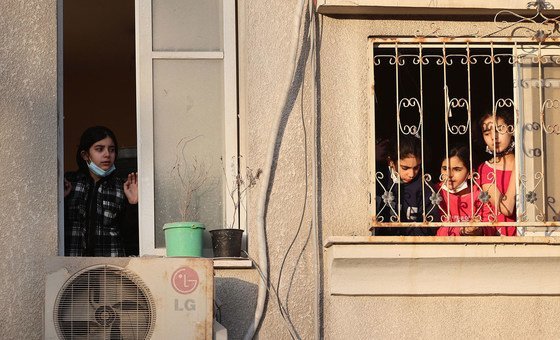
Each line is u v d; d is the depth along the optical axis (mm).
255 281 9000
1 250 8812
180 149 9508
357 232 9070
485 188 9469
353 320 8820
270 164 9086
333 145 9164
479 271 8836
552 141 9359
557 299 8953
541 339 8898
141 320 8375
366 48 9305
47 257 8633
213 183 9484
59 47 9281
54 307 8344
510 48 9492
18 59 9086
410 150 9594
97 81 14172
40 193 8945
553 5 9289
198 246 9055
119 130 14102
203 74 9625
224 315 8930
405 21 9352
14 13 9133
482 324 8883
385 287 8844
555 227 9195
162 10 9672
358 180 9141
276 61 9281
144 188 9430
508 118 9539
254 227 9109
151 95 9555
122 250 9805
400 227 9125
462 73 10164
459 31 9375
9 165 8930
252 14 9367
